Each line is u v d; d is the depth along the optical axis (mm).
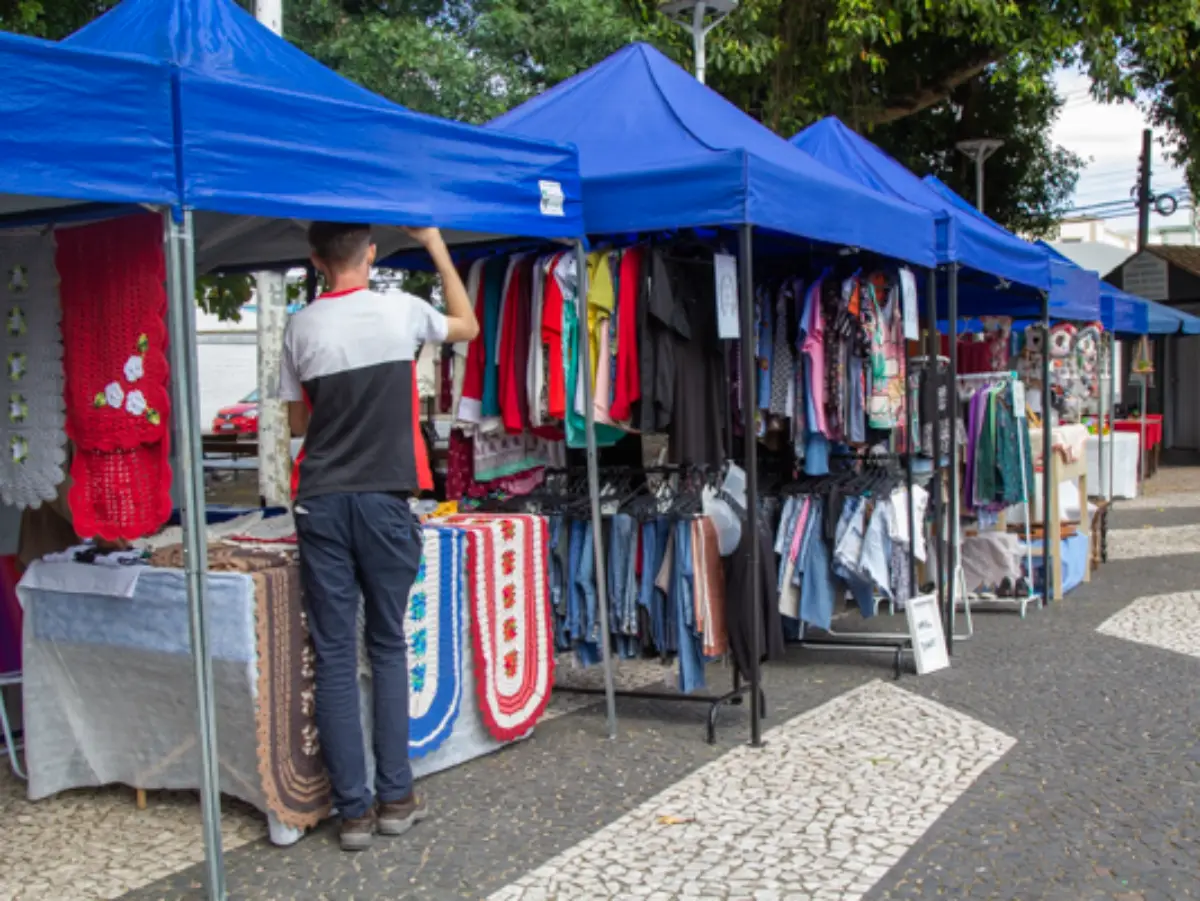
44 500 4199
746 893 3461
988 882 3543
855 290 5836
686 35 11625
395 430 3822
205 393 22375
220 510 5516
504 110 9570
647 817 4070
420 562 4184
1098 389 10758
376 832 3939
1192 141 16266
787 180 4922
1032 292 9516
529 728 4867
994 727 5172
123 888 3535
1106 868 3648
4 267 4066
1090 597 8539
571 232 4793
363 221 3818
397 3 10359
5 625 4746
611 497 5453
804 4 12852
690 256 5328
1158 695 5699
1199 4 13742
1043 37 13109
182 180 3229
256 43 4125
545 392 5227
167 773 4113
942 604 6746
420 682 4336
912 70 14398
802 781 4441
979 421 7379
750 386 4785
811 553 5855
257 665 3744
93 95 3035
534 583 4891
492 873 3619
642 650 5309
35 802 4277
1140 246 23016
